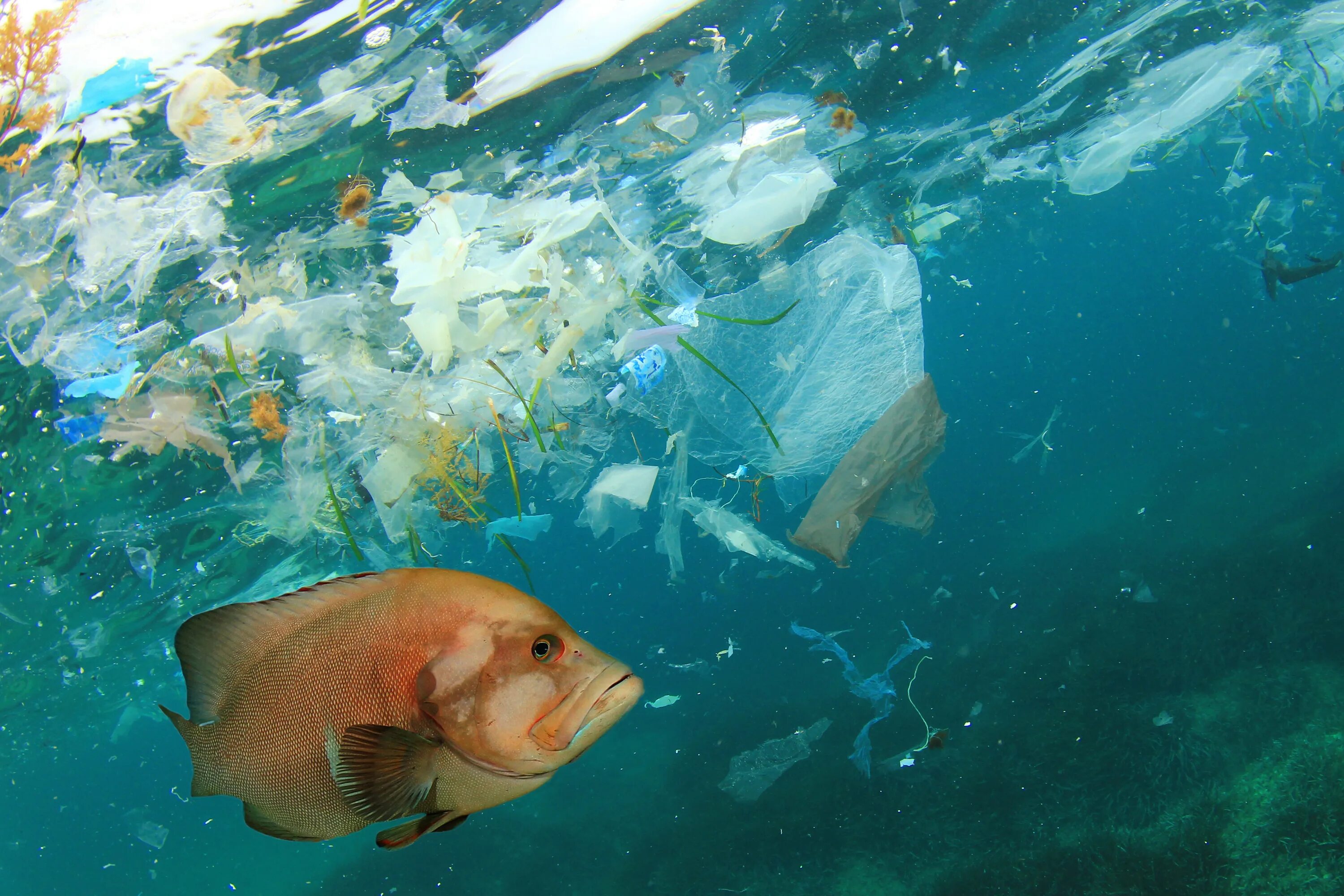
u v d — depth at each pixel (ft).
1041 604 61.98
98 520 30.53
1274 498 65.72
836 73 29.01
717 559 153.17
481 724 2.81
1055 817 36.50
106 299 16.44
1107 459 115.44
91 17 12.98
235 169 18.02
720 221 14.71
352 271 21.58
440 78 19.19
